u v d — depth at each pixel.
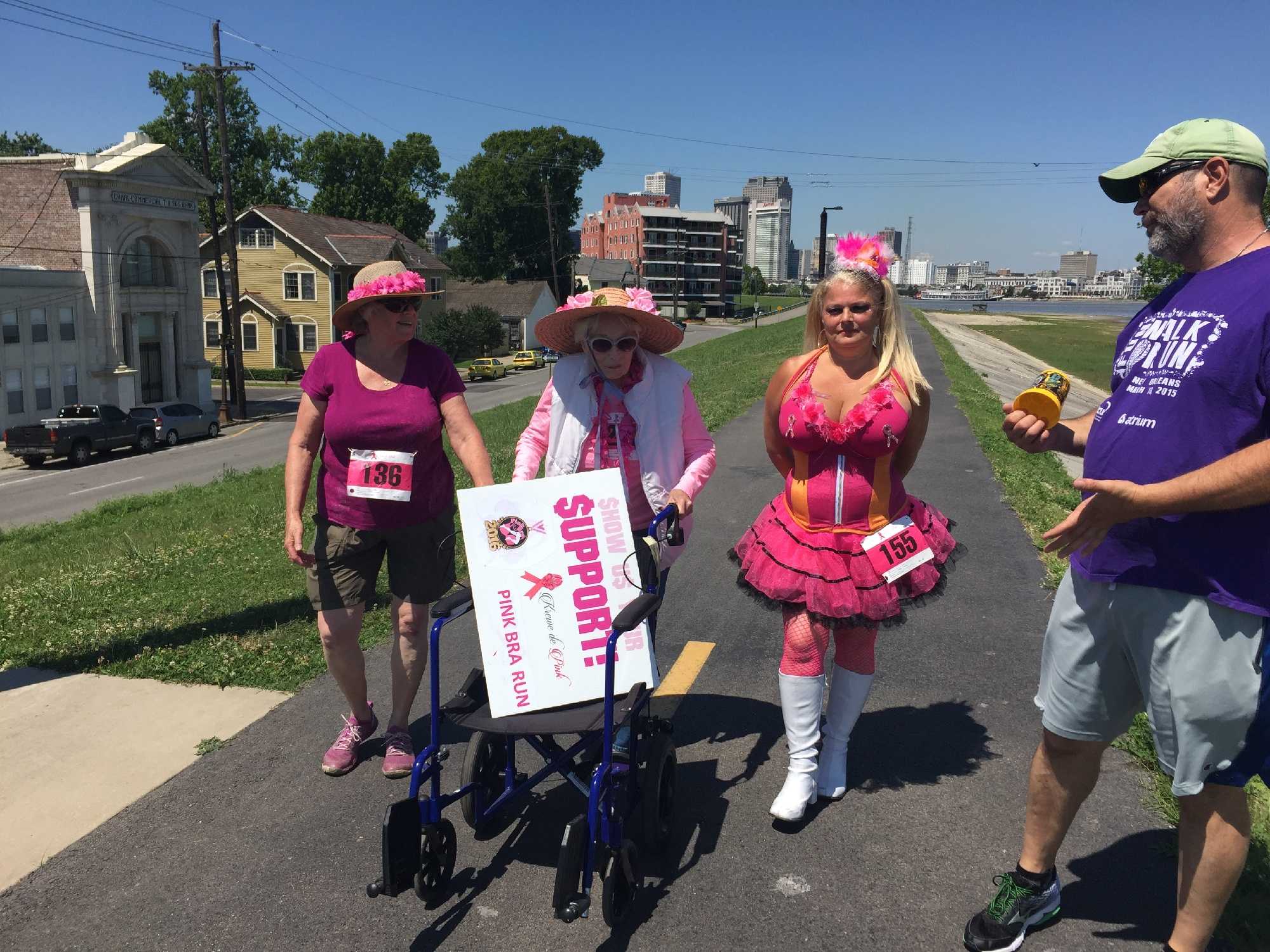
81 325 36.25
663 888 3.07
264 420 41.16
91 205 35.72
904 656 4.99
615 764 2.99
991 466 10.59
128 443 30.28
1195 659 2.29
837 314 3.26
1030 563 6.67
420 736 4.27
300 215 58.97
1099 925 2.84
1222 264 2.34
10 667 5.09
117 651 5.25
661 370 3.65
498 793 3.48
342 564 3.85
